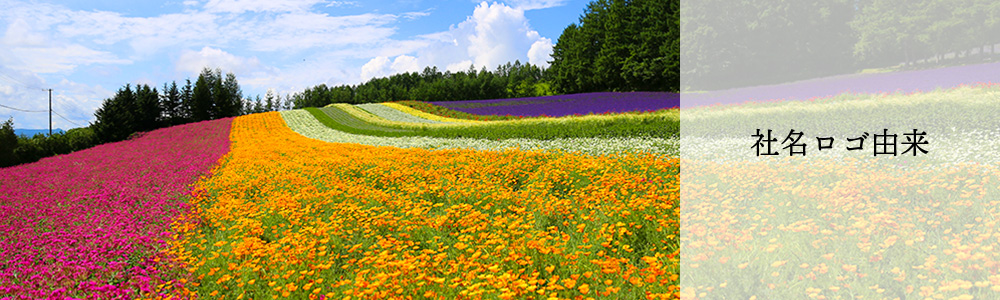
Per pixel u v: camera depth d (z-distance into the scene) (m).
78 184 14.18
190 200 9.41
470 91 90.75
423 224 5.78
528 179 8.82
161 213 8.32
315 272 4.48
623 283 3.70
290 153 19.30
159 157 23.28
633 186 6.51
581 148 14.86
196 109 70.31
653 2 55.28
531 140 18.34
